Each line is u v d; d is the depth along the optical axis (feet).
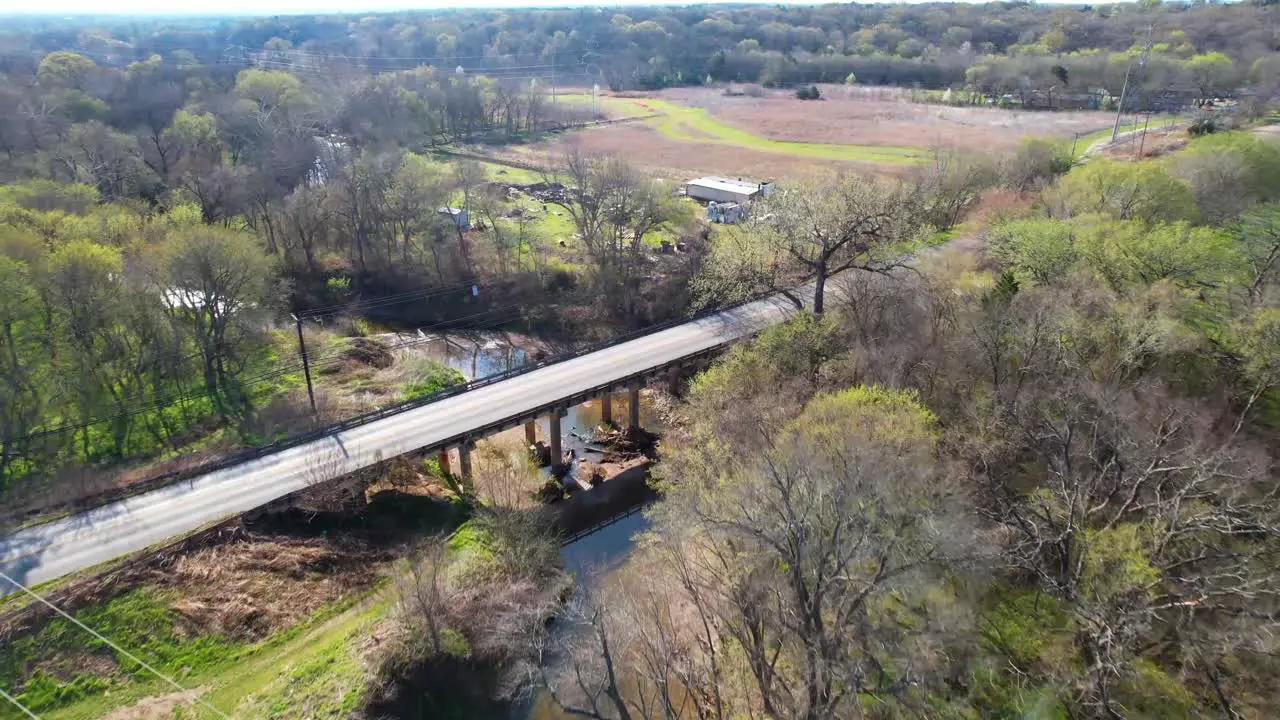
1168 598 114.93
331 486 160.56
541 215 364.38
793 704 105.81
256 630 138.31
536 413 190.49
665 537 135.44
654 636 123.54
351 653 131.95
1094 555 110.01
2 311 187.62
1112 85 508.94
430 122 485.97
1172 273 168.96
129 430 199.31
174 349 219.82
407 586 139.33
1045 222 193.67
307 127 421.18
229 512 156.04
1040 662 112.57
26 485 174.60
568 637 137.80
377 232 310.24
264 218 298.76
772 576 112.16
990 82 568.41
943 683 109.50
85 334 201.67
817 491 107.96
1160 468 114.11
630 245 312.50
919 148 452.35
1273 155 247.29
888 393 144.66
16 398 190.29
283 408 209.46
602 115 598.34
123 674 127.54
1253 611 106.73
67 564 142.10
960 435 143.95
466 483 183.21
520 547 152.97
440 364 247.50
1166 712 104.63
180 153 361.30
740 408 161.27
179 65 625.41
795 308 232.94
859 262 218.18
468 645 132.46
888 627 112.78
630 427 217.77
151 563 143.74
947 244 250.98
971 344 163.32
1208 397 149.28
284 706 122.72
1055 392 140.97
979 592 120.98
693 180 404.77
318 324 270.67
